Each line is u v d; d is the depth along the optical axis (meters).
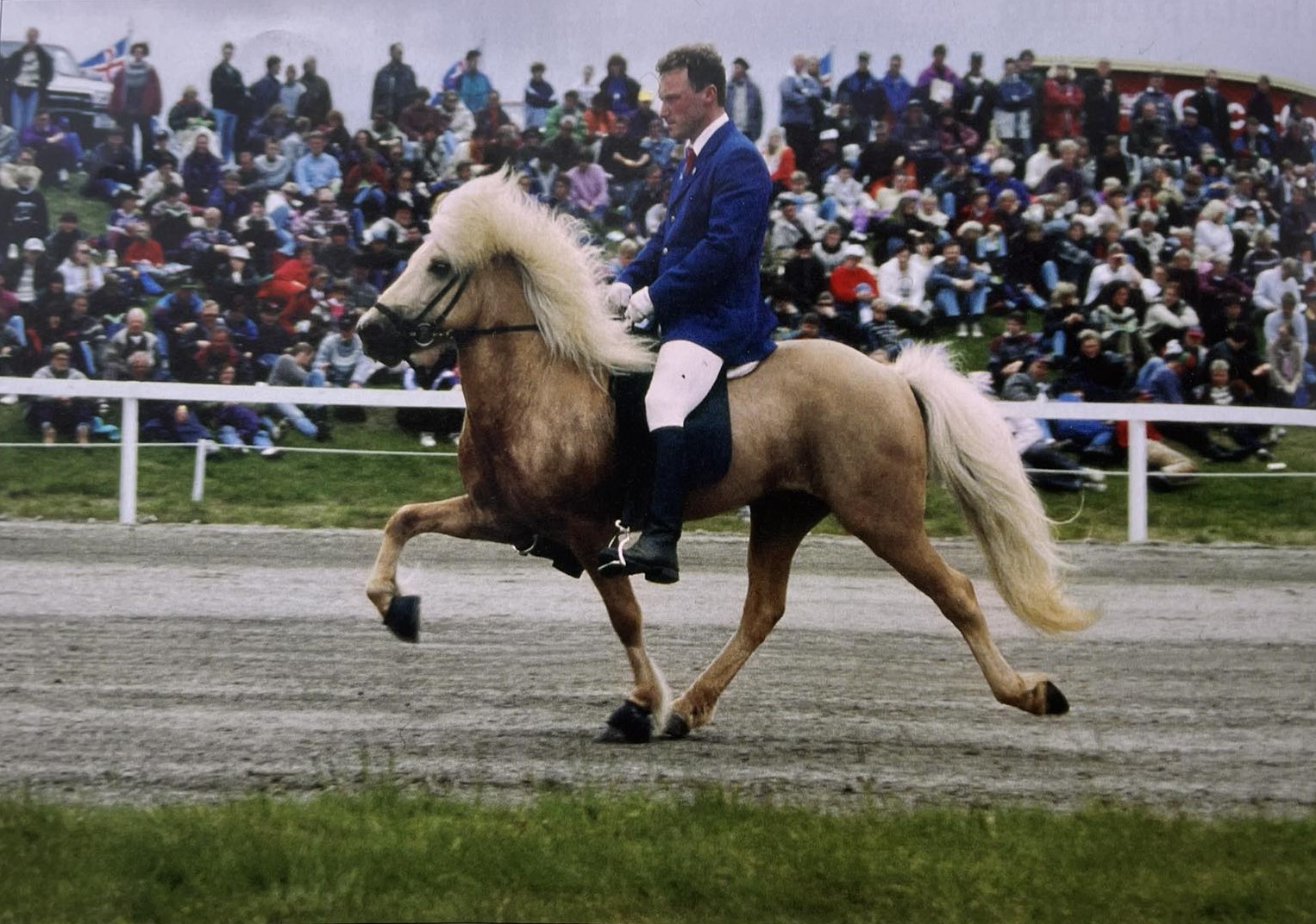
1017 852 4.76
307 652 7.89
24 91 16.08
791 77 16.20
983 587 10.66
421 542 11.89
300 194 15.55
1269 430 15.04
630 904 4.34
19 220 15.14
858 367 6.37
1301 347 15.45
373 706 6.81
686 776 5.86
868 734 6.64
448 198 6.26
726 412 6.24
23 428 14.19
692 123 6.40
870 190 16.12
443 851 4.55
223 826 4.64
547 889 4.41
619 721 6.30
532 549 6.66
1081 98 16.52
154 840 4.53
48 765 5.73
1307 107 17.48
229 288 14.81
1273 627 9.32
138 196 15.77
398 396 13.01
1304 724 7.00
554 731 6.49
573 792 5.46
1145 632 9.12
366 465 13.94
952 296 15.37
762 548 6.68
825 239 15.02
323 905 4.17
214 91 15.84
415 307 6.17
